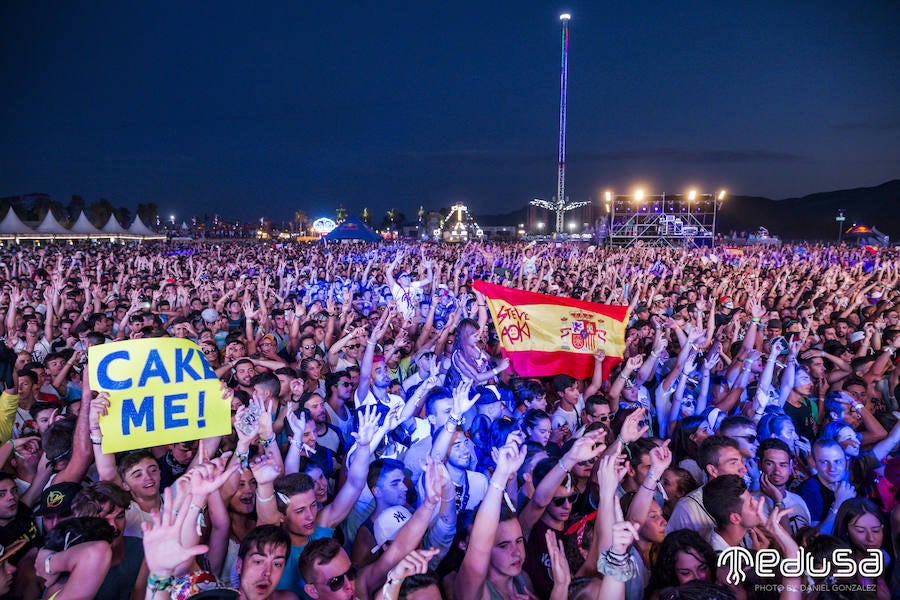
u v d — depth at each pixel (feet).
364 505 16.16
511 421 19.24
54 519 14.33
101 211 411.54
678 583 12.23
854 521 14.20
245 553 11.82
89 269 71.61
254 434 15.05
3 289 43.24
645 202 192.65
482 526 12.16
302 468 16.17
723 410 24.49
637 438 16.25
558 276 66.74
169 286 55.52
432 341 32.30
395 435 20.47
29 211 340.39
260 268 75.25
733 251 137.49
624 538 10.69
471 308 38.93
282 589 13.41
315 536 14.14
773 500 16.30
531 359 27.25
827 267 91.25
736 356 28.73
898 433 19.42
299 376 23.50
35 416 19.31
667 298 52.49
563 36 252.01
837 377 27.66
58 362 25.17
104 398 14.46
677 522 14.66
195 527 11.09
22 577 13.37
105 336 28.07
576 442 14.67
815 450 17.44
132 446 14.53
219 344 34.94
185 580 10.07
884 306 43.39
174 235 406.62
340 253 124.77
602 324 27.71
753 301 27.14
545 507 14.78
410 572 10.65
